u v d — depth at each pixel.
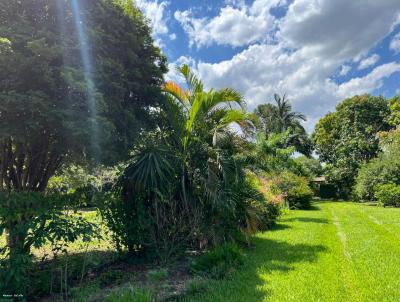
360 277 5.15
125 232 6.20
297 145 36.62
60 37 5.21
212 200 6.61
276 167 19.25
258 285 4.70
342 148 32.12
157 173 6.12
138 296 3.88
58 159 7.48
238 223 7.41
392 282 4.91
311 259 6.31
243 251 6.92
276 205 12.64
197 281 4.86
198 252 6.98
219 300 4.12
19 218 4.12
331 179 32.38
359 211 17.02
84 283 4.83
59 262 4.85
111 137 5.76
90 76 5.20
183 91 7.52
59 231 4.25
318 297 4.25
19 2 5.30
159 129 7.28
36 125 4.86
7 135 4.83
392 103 32.75
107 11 6.09
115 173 6.75
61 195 4.90
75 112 5.06
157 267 5.91
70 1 5.50
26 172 6.99
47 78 4.97
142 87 6.86
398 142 23.69
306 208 19.25
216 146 7.32
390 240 8.39
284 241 8.36
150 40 7.53
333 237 9.03
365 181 23.80
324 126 37.94
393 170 22.17
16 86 4.91
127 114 6.08
